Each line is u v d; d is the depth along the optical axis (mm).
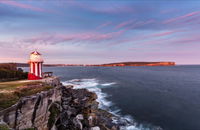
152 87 46250
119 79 68312
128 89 42719
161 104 27891
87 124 17094
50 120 17016
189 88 44500
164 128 18125
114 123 18719
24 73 30828
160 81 61000
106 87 45938
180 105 27156
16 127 12305
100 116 19844
